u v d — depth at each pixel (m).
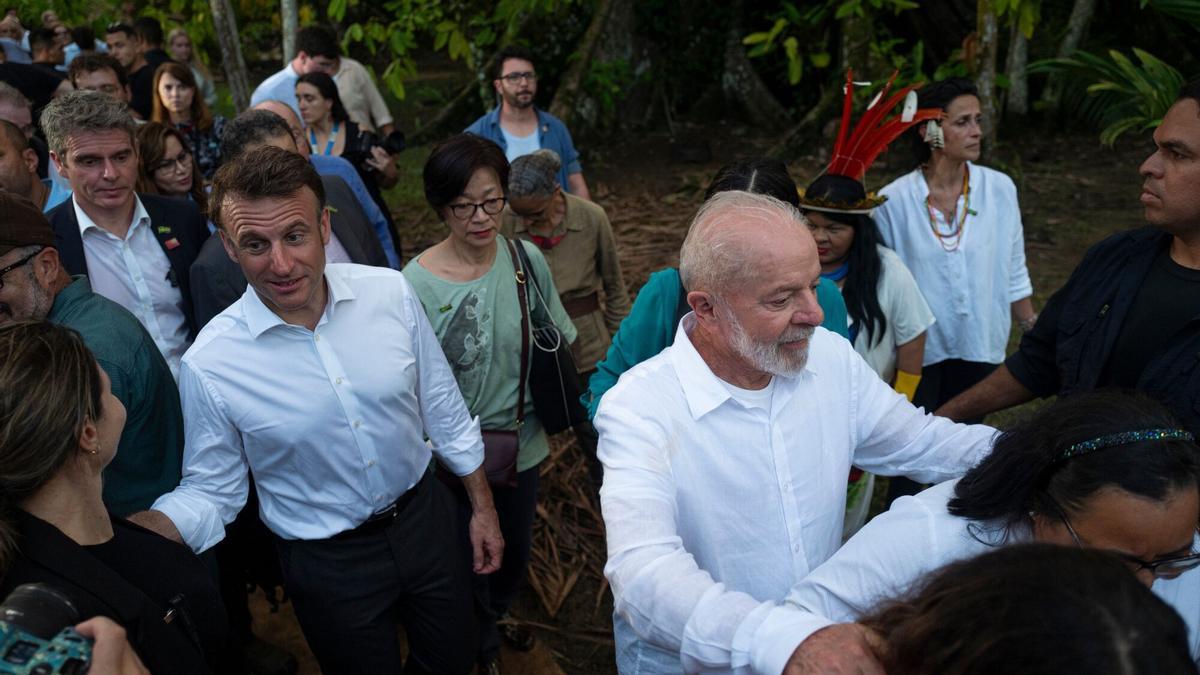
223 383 2.28
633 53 10.13
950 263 3.48
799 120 10.36
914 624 1.12
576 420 3.21
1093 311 2.24
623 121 10.14
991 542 1.52
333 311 2.33
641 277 6.65
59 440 1.64
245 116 3.54
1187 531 1.37
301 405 2.31
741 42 10.38
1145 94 5.83
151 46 7.39
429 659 2.75
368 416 2.37
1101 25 9.59
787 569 1.96
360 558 2.49
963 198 3.46
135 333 2.39
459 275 3.04
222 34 6.89
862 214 2.85
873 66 8.50
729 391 1.87
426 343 2.55
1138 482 1.34
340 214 3.52
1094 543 1.40
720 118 10.57
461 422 2.70
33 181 3.46
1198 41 9.35
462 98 10.18
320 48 6.10
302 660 3.52
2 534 1.55
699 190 8.60
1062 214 7.44
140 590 1.80
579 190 5.68
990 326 3.59
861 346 2.91
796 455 1.93
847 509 2.89
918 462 2.06
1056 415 1.48
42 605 1.31
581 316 3.96
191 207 3.35
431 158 2.89
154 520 2.18
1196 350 2.01
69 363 1.69
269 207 2.10
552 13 9.61
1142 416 1.41
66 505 1.71
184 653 1.80
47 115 2.94
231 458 2.38
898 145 9.12
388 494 2.48
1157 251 2.16
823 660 1.30
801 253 1.71
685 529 1.93
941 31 9.67
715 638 1.47
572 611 3.79
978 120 3.36
